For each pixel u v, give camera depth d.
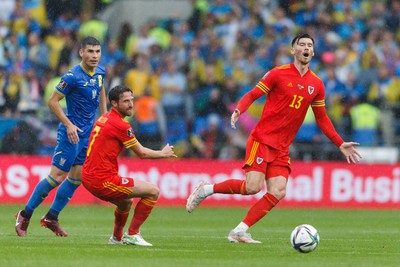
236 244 33.75
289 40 74.12
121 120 30.67
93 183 30.84
